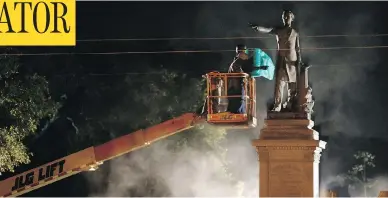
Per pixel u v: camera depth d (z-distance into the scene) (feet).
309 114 83.51
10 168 115.44
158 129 89.97
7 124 116.16
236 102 86.22
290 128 82.43
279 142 81.61
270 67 86.94
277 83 83.92
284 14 84.43
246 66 86.84
